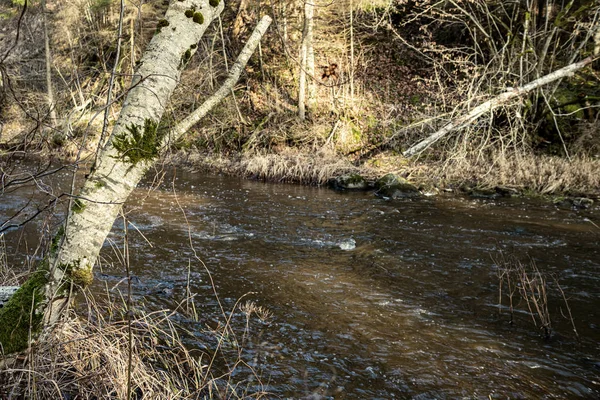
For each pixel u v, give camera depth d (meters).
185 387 3.58
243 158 17.83
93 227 2.86
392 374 4.11
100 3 20.19
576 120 15.96
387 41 21.69
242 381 3.87
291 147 18.53
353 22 21.45
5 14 19.77
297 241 8.46
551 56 16.53
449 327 5.09
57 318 2.91
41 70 19.11
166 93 3.04
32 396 2.82
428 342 4.72
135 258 6.96
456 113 16.48
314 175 15.64
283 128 18.81
